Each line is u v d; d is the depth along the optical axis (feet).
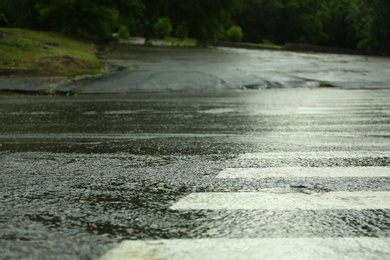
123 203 10.02
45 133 21.07
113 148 16.99
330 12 272.51
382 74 57.26
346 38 276.62
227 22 121.39
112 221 8.82
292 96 38.83
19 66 49.65
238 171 12.96
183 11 115.34
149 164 14.07
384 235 8.02
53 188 11.36
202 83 46.98
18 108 31.48
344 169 13.12
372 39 147.13
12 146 17.70
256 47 137.18
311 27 256.32
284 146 17.04
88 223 8.71
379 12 125.29
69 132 21.31
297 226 8.47
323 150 16.16
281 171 12.92
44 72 48.98
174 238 7.91
